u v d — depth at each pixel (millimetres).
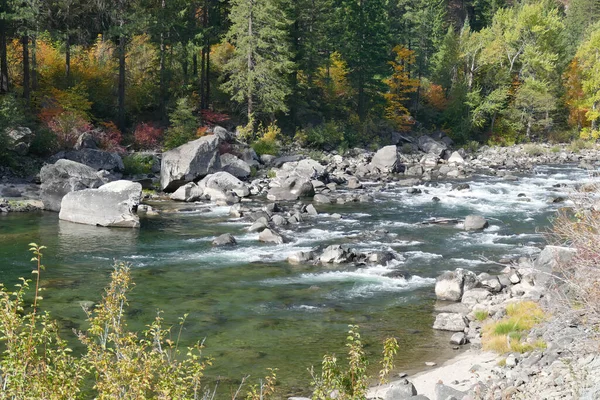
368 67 71500
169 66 59719
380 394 11312
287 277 19875
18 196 32312
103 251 22828
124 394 6516
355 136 64562
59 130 42781
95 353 6941
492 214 31719
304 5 61406
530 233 26875
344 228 28016
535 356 11828
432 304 17281
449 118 80000
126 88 55375
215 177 36844
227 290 18344
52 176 30891
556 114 83375
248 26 54688
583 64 83125
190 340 14203
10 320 6652
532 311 14781
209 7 60594
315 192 38781
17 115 39062
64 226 27094
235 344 14008
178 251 23125
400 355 13516
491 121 81750
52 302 16656
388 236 26047
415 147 67375
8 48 52156
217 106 63188
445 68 83938
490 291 17703
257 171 45938
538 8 79500
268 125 60469
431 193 39375
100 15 49750
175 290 18250
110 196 27688
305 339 14398
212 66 65312
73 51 54625
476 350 13680
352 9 72000
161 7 52750
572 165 58531
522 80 81688
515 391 10227
